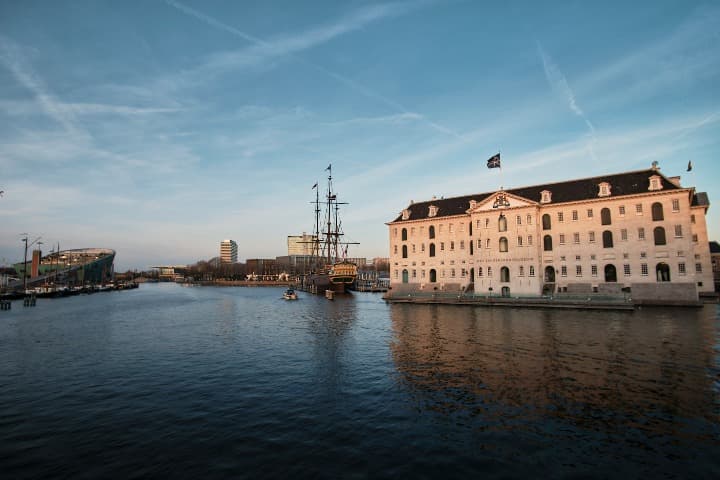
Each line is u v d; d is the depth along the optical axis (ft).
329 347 113.39
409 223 307.37
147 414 61.67
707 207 253.03
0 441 52.06
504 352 99.76
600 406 61.93
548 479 41.93
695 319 154.10
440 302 242.99
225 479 42.29
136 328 162.50
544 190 253.65
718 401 63.52
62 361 98.94
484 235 256.32
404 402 65.31
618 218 225.97
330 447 49.67
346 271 388.37
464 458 46.50
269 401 67.21
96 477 42.83
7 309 255.09
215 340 129.70
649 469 43.68
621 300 194.59
